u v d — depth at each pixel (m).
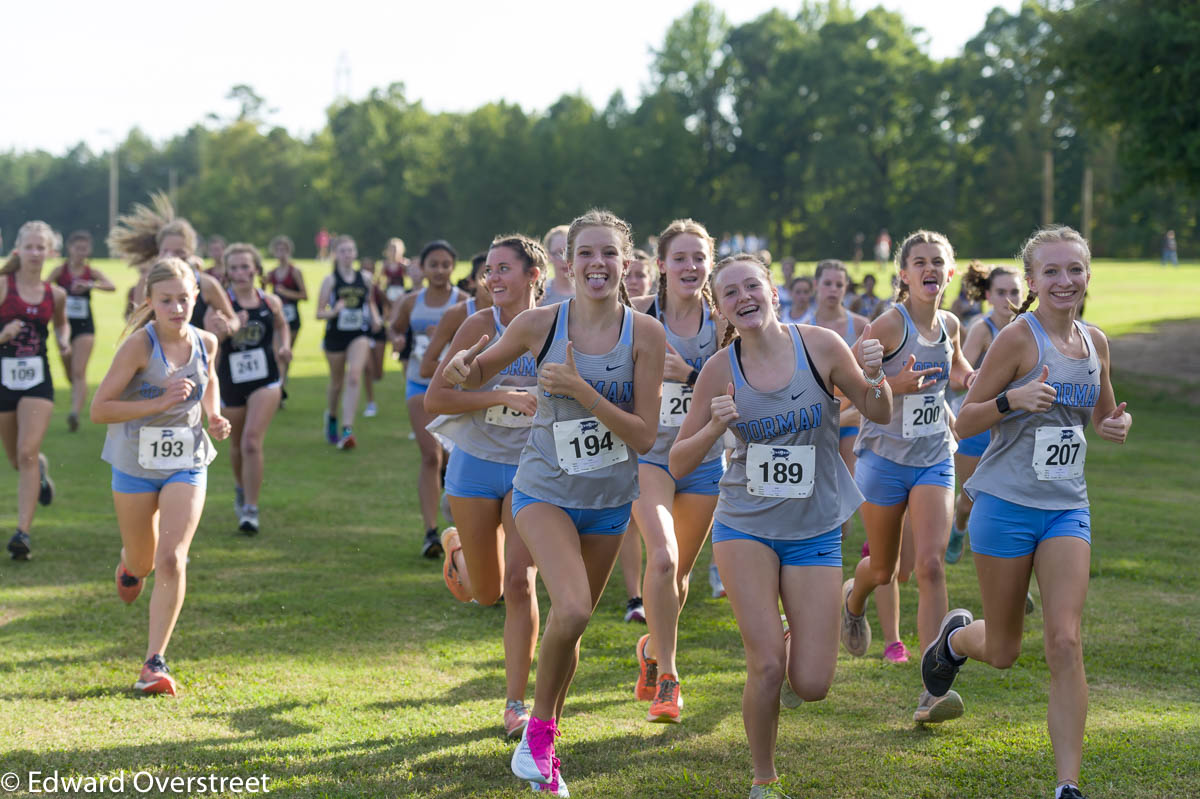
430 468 7.32
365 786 3.86
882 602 5.38
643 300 5.35
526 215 81.75
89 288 12.20
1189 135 17.94
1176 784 3.85
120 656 5.21
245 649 5.36
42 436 7.12
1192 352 21.05
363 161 87.06
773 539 3.91
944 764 4.07
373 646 5.46
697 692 4.89
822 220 75.00
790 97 75.12
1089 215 64.06
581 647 5.54
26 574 6.59
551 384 3.87
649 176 78.25
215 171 92.88
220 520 8.24
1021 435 4.05
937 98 72.50
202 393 5.14
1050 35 19.47
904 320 5.19
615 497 4.05
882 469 5.11
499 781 3.91
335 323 11.51
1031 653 5.45
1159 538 7.85
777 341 3.95
